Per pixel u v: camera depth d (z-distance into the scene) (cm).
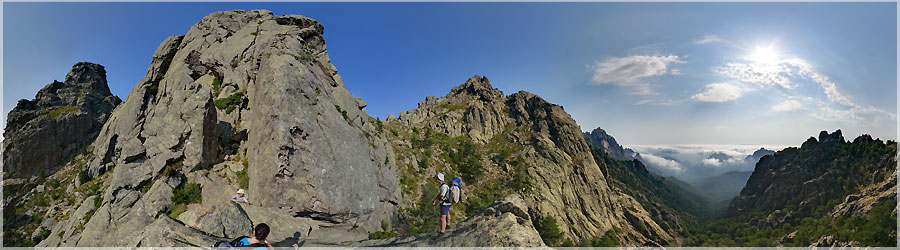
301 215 3319
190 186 3328
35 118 7706
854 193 18425
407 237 1886
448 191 1733
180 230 1950
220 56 5694
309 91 4269
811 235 16288
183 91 4281
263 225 1256
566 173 19688
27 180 6512
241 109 4694
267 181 3353
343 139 4169
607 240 14938
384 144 5612
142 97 5631
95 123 8819
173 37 6694
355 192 3797
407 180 6644
